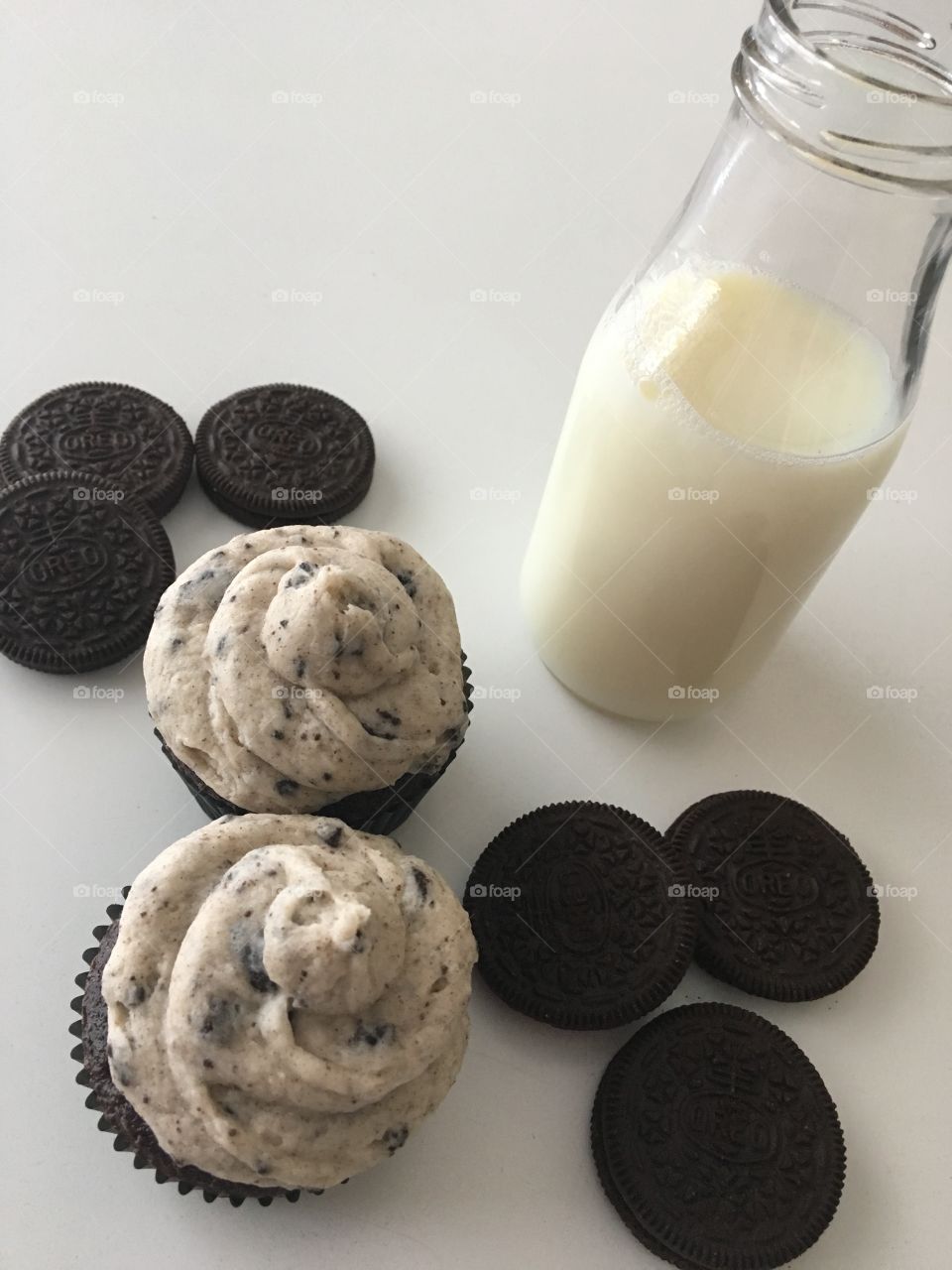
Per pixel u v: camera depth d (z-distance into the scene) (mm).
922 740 245
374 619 181
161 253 289
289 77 326
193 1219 178
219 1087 155
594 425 199
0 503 232
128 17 328
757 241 186
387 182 312
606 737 238
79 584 227
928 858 230
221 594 191
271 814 182
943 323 311
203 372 273
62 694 227
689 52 352
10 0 325
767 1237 177
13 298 276
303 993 152
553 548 222
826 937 208
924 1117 200
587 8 355
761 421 184
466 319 293
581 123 333
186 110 314
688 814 221
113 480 244
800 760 239
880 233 177
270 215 301
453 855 218
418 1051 159
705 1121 186
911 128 162
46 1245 174
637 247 313
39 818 213
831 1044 206
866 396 187
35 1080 187
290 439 256
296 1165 155
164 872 165
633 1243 183
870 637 257
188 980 154
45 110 308
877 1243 186
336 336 284
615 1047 199
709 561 197
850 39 172
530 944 198
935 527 275
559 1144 190
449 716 193
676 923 202
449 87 333
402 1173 185
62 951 200
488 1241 180
